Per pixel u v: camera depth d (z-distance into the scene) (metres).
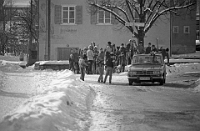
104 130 8.55
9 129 7.03
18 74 23.41
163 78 20.98
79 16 41.31
